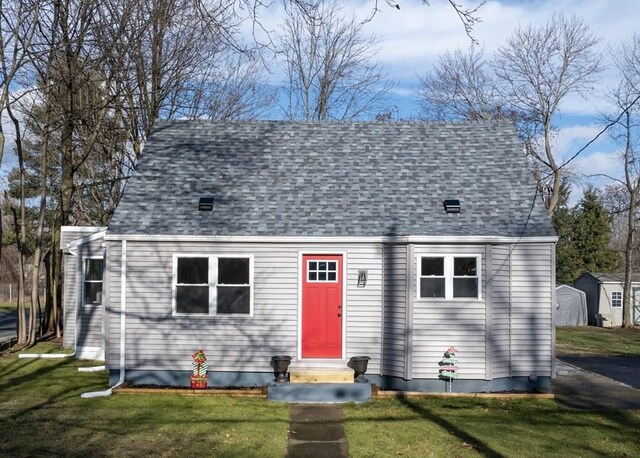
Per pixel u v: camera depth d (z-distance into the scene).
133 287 14.61
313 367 14.16
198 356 14.20
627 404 13.49
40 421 11.20
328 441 10.32
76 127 25.59
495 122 17.80
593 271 48.88
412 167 16.42
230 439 10.27
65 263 20.72
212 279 14.66
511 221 14.73
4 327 30.08
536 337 14.50
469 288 14.39
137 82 24.98
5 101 18.11
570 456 9.59
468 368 14.19
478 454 9.62
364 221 14.74
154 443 9.95
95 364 17.56
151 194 15.51
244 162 16.56
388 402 13.34
